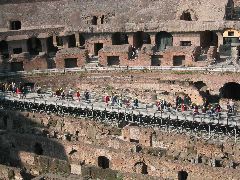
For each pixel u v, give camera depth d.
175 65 72.62
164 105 58.47
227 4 77.88
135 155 45.91
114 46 76.06
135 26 78.44
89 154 48.78
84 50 77.25
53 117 57.88
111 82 70.75
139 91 65.38
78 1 86.81
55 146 50.88
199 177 42.69
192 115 55.41
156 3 81.81
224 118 54.19
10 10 87.69
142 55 73.12
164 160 44.31
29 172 48.25
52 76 75.38
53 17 85.88
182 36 76.62
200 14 78.00
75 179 43.22
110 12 83.50
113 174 43.09
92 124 55.16
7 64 77.75
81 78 73.75
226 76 67.44
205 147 48.16
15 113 60.69
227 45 75.00
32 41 85.06
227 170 41.41
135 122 58.59
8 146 53.91
